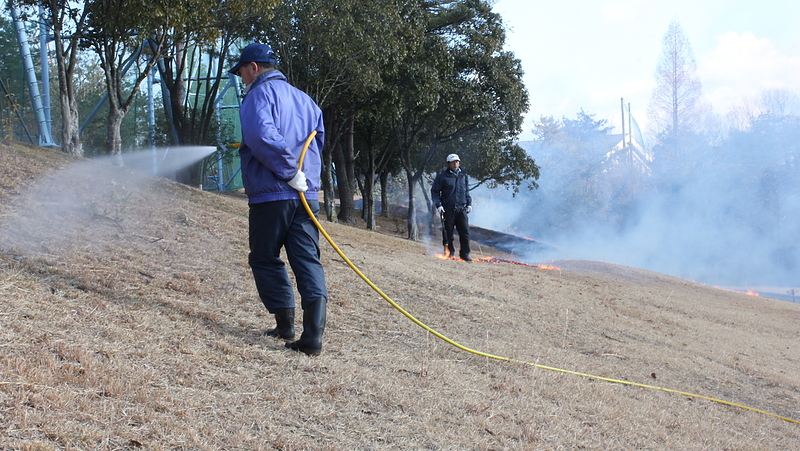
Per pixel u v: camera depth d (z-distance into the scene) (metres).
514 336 5.57
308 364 3.62
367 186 28.34
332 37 17.33
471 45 25.06
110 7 12.65
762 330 9.57
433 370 4.04
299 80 19.27
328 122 22.84
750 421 4.62
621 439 3.58
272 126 3.59
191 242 6.31
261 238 3.79
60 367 2.78
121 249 5.37
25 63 18.06
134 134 24.83
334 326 4.68
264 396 3.06
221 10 14.62
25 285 3.77
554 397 4.04
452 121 25.67
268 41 17.89
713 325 8.89
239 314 4.40
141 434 2.43
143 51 18.22
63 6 13.18
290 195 3.71
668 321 8.19
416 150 30.62
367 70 18.58
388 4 18.77
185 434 2.51
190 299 4.45
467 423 3.30
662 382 5.16
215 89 19.72
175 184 10.95
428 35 23.39
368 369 3.79
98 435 2.34
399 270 7.55
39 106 18.19
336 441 2.79
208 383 3.07
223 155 24.17
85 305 3.70
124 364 3.00
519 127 27.55
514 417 3.53
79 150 13.51
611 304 8.62
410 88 22.03
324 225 12.47
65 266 4.43
